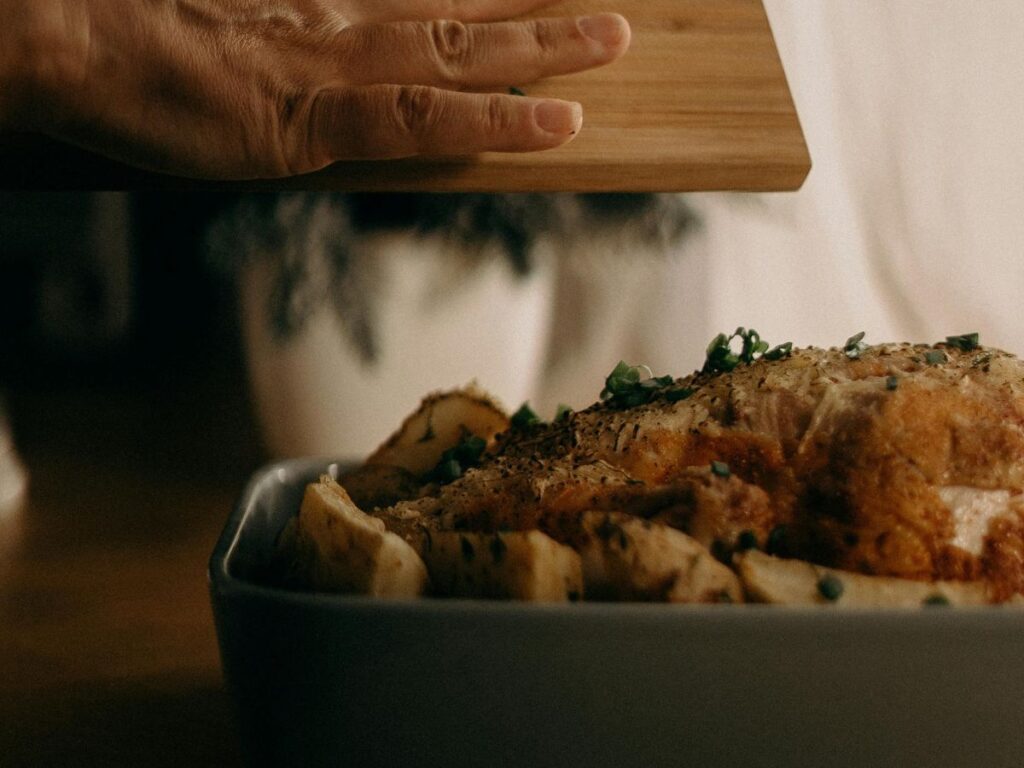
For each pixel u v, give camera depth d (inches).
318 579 12.7
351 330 25.9
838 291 38.9
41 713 15.9
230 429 28.3
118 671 17.0
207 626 18.3
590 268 29.4
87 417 30.2
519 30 17.7
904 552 12.8
